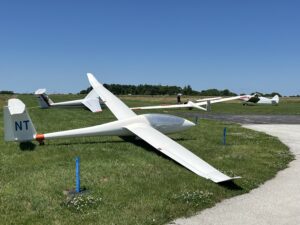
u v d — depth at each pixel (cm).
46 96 3406
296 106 5044
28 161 1151
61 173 1011
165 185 940
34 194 846
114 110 1823
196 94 12388
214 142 1611
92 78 2506
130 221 716
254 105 5266
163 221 731
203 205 830
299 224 746
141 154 1277
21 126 1336
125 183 943
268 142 1694
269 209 827
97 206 788
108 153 1275
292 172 1174
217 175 959
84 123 2192
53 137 1382
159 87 13100
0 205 781
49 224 697
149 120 1545
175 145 1242
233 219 762
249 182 1016
